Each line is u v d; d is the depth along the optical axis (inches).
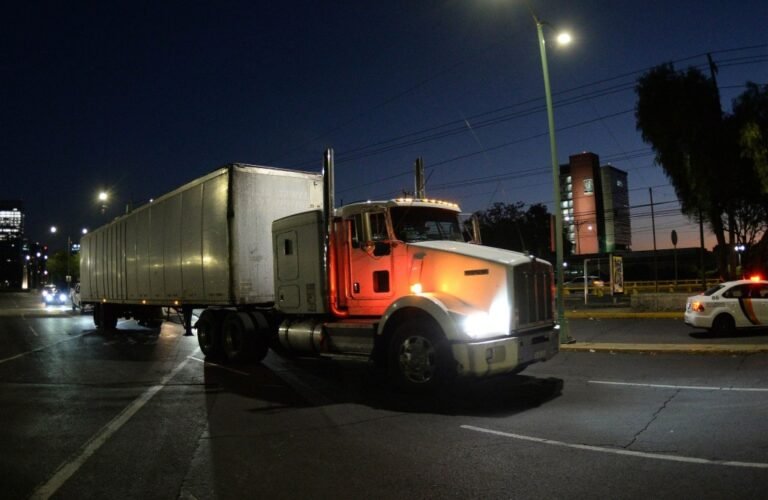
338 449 267.1
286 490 216.2
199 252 582.2
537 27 678.5
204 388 428.5
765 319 639.8
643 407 329.1
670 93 1002.7
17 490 221.1
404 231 414.9
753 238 1055.6
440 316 351.9
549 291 402.3
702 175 980.6
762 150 900.0
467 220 456.4
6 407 369.4
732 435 266.5
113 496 213.8
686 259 2635.3
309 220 465.4
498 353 347.3
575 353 570.3
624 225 3841.0
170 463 251.6
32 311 1702.8
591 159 3570.4
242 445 277.4
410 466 239.9
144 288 725.9
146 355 632.4
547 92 669.9
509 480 218.5
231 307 566.3
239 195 531.5
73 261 3412.9
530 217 2377.0
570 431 284.2
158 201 683.4
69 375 497.4
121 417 339.0
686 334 681.6
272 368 523.2
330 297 437.4
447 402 360.2
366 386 423.8
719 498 193.8
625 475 219.1
